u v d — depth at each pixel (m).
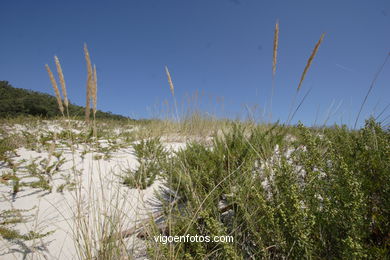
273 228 1.17
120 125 7.12
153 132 4.84
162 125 5.21
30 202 2.19
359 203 0.99
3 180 2.39
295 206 1.05
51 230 1.80
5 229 1.61
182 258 1.31
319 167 1.41
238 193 1.58
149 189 2.56
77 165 3.08
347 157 1.52
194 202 1.71
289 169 1.35
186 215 1.62
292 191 1.13
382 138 1.59
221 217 1.73
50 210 2.08
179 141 4.54
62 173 2.80
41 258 1.50
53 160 3.14
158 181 2.75
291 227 1.07
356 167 1.38
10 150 3.16
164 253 1.30
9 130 4.92
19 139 3.87
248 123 3.58
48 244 1.64
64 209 2.10
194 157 2.46
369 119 1.74
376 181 1.24
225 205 1.88
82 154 3.43
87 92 1.63
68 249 1.61
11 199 2.22
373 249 0.97
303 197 1.24
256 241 1.29
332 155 1.47
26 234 1.71
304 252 1.04
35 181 2.53
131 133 5.32
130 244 1.59
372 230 1.14
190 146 2.91
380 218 1.10
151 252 1.25
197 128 4.72
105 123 6.98
